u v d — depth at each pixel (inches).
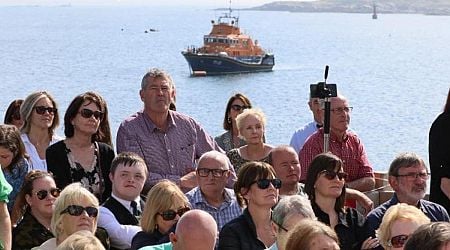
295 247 303.4
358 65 5728.3
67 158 471.8
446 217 456.4
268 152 541.3
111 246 435.2
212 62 4601.4
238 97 597.0
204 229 338.6
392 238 367.9
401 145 1897.1
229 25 4734.3
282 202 388.2
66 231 388.2
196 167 498.3
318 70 5226.4
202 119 2657.5
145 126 507.2
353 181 537.6
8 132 467.2
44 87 3457.2
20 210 433.7
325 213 444.5
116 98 2997.0
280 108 2940.5
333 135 535.8
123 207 445.4
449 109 469.4
